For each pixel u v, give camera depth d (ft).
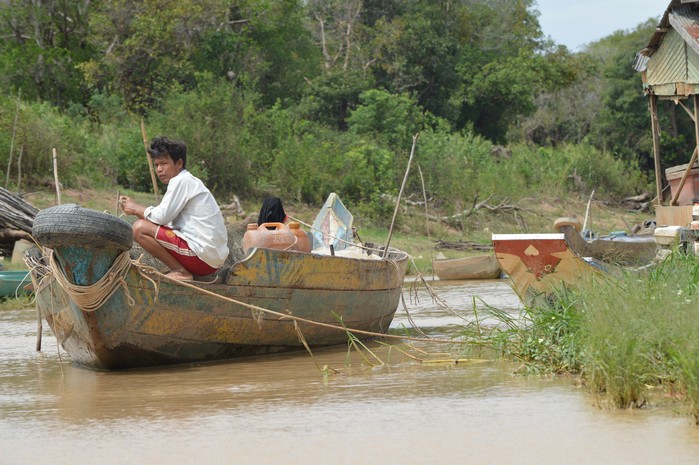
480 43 233.14
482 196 152.97
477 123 215.72
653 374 26.12
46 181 115.96
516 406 25.35
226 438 22.79
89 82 148.66
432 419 24.11
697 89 59.57
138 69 153.28
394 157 151.53
